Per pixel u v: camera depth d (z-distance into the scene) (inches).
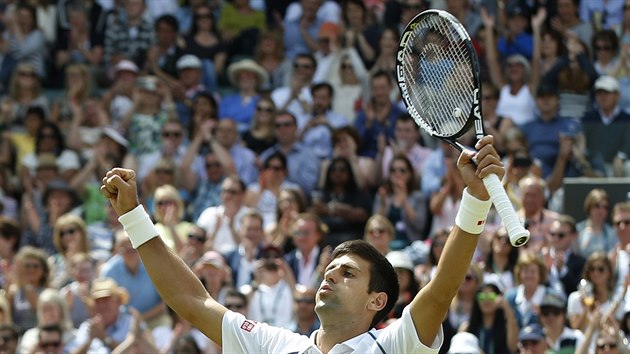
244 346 386.6
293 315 824.9
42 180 1087.0
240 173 1061.1
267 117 1109.7
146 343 788.6
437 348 366.6
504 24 1187.3
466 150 370.0
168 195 937.5
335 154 1053.8
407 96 402.3
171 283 398.0
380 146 1052.5
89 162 1087.6
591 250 881.5
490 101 1063.0
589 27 1202.6
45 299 808.9
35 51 1284.4
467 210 363.3
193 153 1061.8
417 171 1039.6
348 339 374.6
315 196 1008.2
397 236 971.9
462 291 779.4
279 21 1317.7
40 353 787.4
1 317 843.4
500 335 754.2
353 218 984.9
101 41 1311.5
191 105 1169.4
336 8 1261.1
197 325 396.2
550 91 1053.8
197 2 1323.8
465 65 385.7
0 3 1344.7
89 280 868.0
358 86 1163.3
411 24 398.9
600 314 731.4
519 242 346.9
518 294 796.0
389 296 379.9
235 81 1213.7
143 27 1277.1
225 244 941.2
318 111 1122.0
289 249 916.6
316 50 1246.9
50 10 1320.1
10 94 1222.9
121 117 1178.0
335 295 375.9
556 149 1043.9
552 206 968.9
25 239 1027.9
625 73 1135.0
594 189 936.9
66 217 938.1
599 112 1077.8
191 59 1220.5
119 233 894.4
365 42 1189.7
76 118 1157.7
